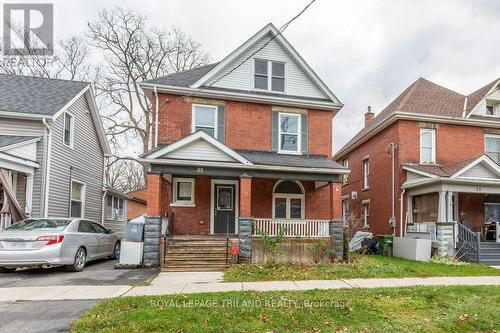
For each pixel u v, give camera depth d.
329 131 15.63
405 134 17.80
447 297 6.95
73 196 15.84
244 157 12.27
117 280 8.71
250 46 15.23
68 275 9.41
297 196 14.98
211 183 14.32
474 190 15.08
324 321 5.32
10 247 8.98
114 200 21.73
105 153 19.53
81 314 5.68
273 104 15.18
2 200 12.09
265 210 14.59
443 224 14.55
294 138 15.34
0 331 4.90
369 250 16.84
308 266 10.77
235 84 15.02
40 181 12.70
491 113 18.78
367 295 6.98
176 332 4.74
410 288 7.74
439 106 18.80
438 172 15.51
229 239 11.68
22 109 12.80
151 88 14.15
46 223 10.08
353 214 21.41
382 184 19.47
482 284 8.59
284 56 15.73
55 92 15.05
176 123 14.25
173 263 10.75
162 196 13.91
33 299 6.62
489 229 16.61
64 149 14.49
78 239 10.07
